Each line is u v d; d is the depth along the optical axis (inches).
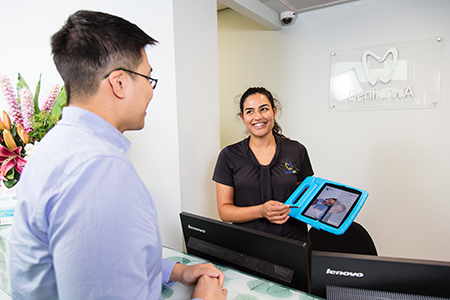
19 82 45.8
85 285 16.1
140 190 19.2
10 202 44.5
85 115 20.5
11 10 54.2
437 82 78.6
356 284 24.0
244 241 29.2
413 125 82.8
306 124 97.9
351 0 85.0
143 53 23.1
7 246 36.5
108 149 18.5
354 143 91.2
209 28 62.0
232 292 26.8
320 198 43.8
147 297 20.2
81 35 20.0
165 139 54.1
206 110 61.6
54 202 16.7
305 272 25.8
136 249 17.8
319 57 93.2
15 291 20.8
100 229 16.2
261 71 103.0
